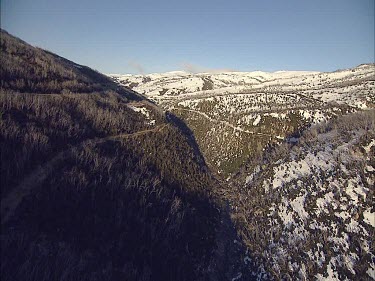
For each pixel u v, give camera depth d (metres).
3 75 82.31
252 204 81.56
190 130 142.38
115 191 65.12
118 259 54.88
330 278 54.66
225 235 75.31
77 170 63.56
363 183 67.25
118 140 84.62
